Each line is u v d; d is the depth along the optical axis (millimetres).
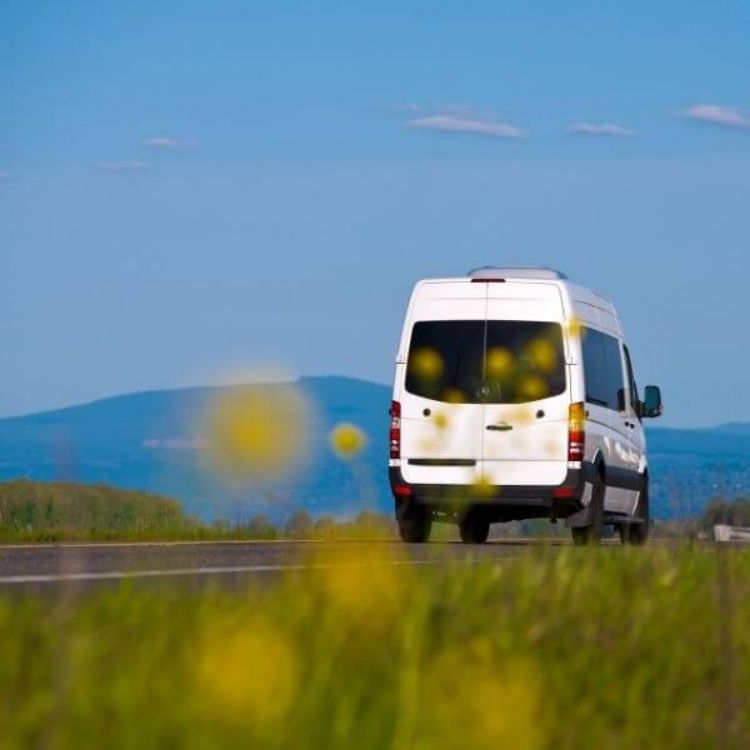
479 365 48500
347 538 16938
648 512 57312
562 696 14234
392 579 17219
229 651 9758
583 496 48312
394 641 14859
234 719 9695
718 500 26969
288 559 34812
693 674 16000
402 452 48719
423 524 50250
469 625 16125
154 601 16469
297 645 13961
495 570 19266
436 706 11703
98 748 10227
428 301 49250
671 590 20219
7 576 28156
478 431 48250
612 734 13883
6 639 14094
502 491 47938
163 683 11875
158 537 52719
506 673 13891
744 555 26938
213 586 17438
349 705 11445
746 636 17812
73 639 13016
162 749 10133
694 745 13930
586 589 19000
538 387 48219
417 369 48938
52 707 10734
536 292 48688
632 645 16438
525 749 9680
